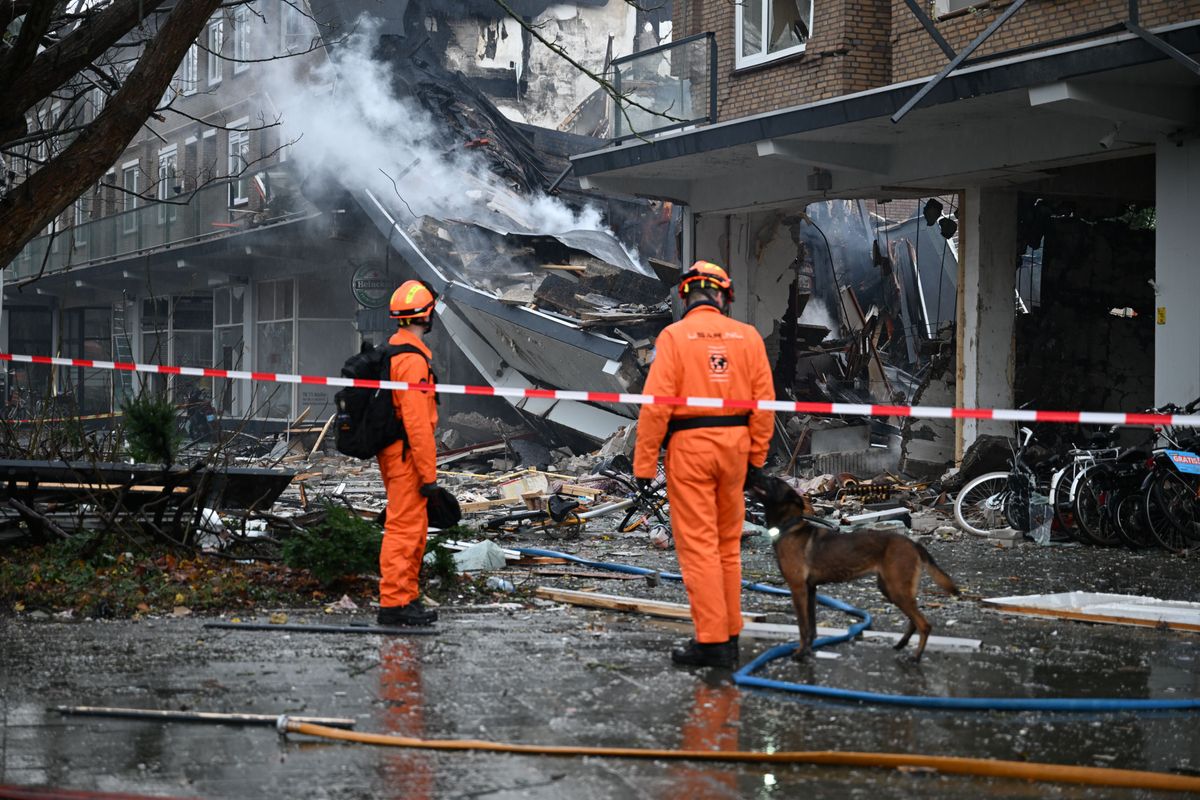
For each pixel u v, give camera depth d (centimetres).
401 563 699
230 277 3375
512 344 2191
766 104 1694
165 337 3734
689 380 604
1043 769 420
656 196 1947
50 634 661
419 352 700
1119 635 701
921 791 407
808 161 1581
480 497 1521
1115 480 1152
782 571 623
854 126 1487
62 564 812
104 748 446
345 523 808
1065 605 790
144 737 462
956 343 1705
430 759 437
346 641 653
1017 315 1730
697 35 1783
